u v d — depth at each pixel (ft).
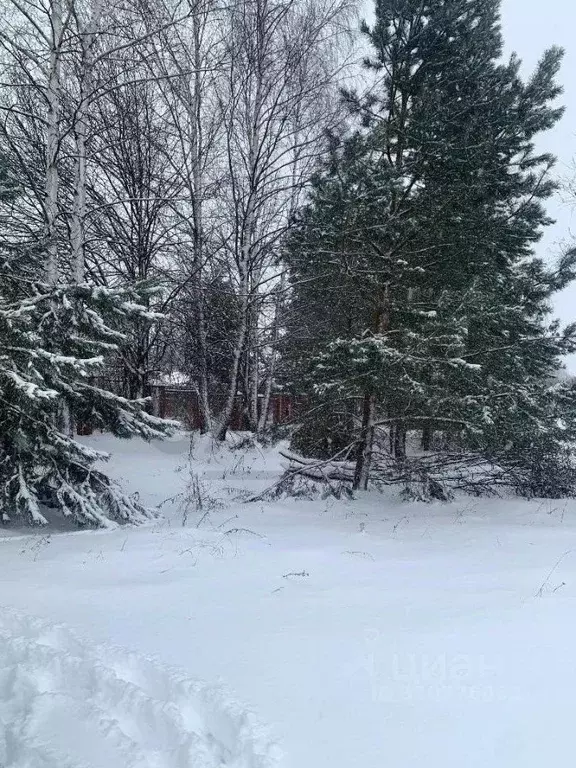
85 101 35.88
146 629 15.29
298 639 14.53
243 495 39.29
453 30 36.60
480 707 11.31
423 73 37.47
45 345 29.14
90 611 16.79
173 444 57.62
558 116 39.45
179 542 25.50
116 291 28.45
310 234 36.29
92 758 9.78
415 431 47.70
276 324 60.34
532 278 43.78
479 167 35.14
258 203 56.29
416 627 15.30
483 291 36.32
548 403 39.75
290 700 11.53
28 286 30.27
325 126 54.13
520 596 18.10
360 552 24.49
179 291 57.11
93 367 27.66
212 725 11.02
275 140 55.52
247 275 56.13
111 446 55.31
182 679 12.23
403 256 36.96
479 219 35.22
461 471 44.21
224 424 58.70
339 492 38.88
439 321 34.50
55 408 29.27
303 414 40.98
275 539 27.04
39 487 30.17
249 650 13.87
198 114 54.65
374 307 38.83
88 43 34.27
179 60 53.42
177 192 54.85
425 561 23.25
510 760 9.73
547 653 13.65
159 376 75.66
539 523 33.14
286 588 19.19
